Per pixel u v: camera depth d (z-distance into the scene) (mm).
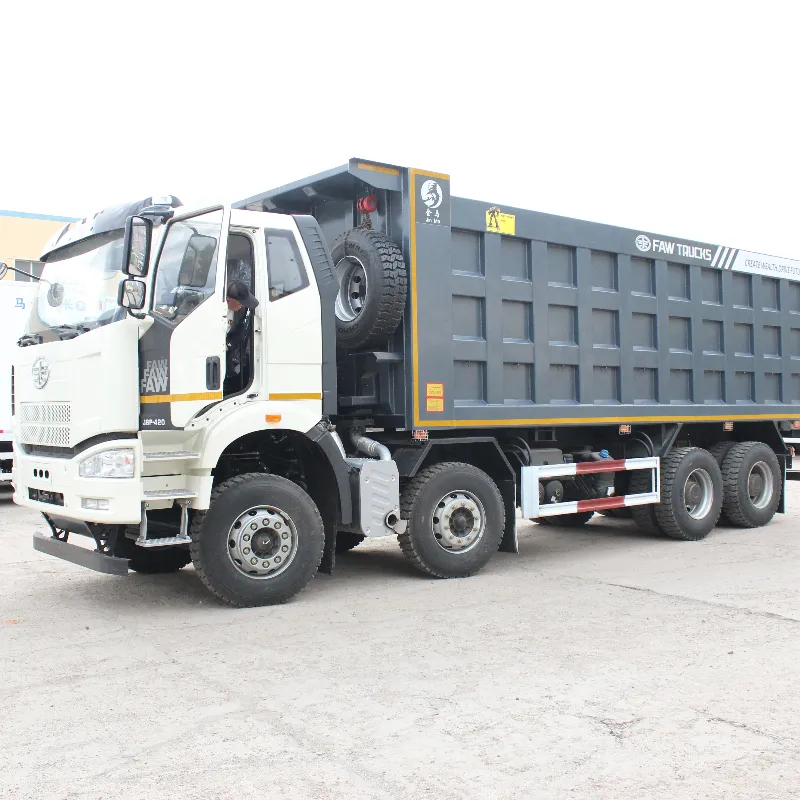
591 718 4328
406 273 7543
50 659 5406
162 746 3996
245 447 7156
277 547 6777
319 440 7004
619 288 9484
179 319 6234
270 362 6727
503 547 8461
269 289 6777
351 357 8000
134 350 6195
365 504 7230
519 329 8531
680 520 9953
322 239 7188
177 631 6062
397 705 4523
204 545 6531
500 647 5609
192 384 6254
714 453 11094
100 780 3639
